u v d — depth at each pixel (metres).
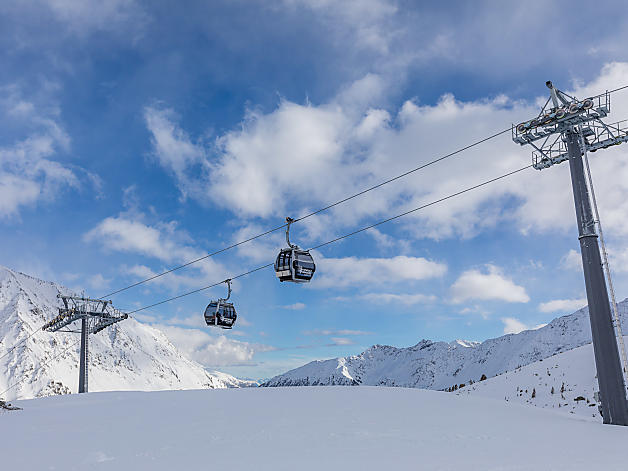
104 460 11.40
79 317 50.66
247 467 10.09
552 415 19.44
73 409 22.44
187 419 17.81
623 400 16.92
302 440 13.09
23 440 14.45
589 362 54.16
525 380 58.03
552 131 20.20
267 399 23.44
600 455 10.71
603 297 18.12
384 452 11.30
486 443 12.36
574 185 19.48
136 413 20.03
